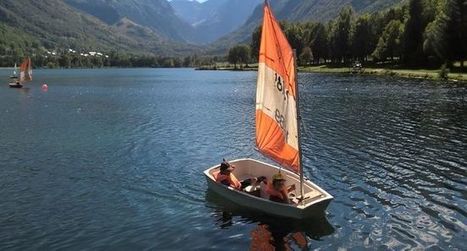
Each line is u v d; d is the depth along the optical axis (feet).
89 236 71.31
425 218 76.48
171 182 98.27
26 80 531.50
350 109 210.18
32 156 123.24
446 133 146.10
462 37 394.93
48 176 103.71
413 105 218.38
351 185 94.22
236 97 297.53
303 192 80.23
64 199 88.12
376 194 88.53
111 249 66.80
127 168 110.32
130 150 130.41
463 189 90.43
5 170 108.68
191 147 134.00
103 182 98.78
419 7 476.95
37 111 227.81
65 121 190.80
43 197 89.25
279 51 77.61
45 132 162.20
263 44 82.58
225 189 83.56
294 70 73.77
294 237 69.92
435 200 84.64
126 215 79.61
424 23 474.90
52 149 132.16
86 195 90.38
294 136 76.23
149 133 158.71
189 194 89.81
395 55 528.63
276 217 76.38
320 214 76.95
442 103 223.30
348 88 322.96
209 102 266.98
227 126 172.76
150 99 292.61
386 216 77.61
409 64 503.61
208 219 76.89
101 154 125.49
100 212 81.10
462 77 360.69
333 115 191.21
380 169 105.40
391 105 220.84
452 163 109.50
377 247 66.59
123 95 329.52
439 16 409.28
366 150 124.36
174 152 127.44
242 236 70.33
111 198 88.48
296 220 75.10
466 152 120.16
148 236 71.00
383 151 122.83
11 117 204.13
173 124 179.42
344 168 106.83
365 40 588.50
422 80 375.45
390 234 70.64
